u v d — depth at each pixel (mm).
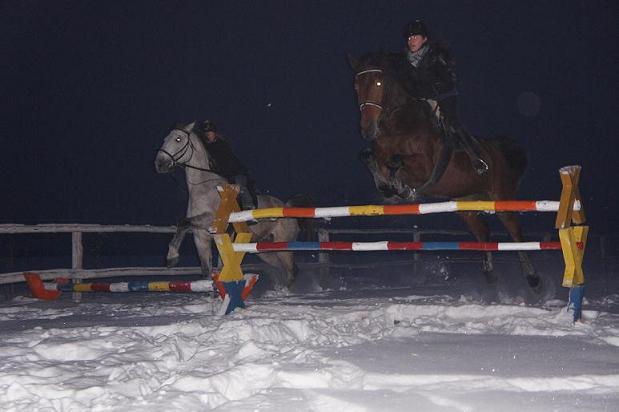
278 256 11891
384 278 16156
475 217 9055
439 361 3920
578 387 3357
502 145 8922
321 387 3391
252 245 6645
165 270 11633
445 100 7613
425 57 7641
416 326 5422
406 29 7676
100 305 8578
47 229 9977
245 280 6871
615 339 4660
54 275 10062
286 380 3439
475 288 11547
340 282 14641
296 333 5066
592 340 4695
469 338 4816
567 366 3773
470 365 3803
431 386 3348
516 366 3770
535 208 5754
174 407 3059
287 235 11500
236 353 4121
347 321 5773
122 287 8828
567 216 5633
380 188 7863
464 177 7922
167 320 6461
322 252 14125
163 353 4270
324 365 3668
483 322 5648
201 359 4090
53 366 3930
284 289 11906
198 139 9750
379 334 4984
